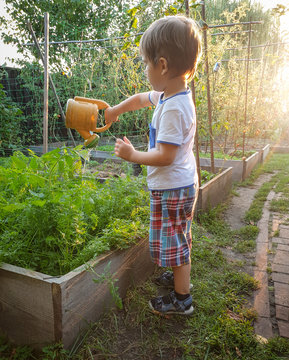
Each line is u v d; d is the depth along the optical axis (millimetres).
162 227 1619
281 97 8617
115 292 1643
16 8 9281
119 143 1511
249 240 2846
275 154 8461
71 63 7219
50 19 9312
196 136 3303
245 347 1532
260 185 5098
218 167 5324
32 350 1453
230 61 6219
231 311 1808
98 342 1487
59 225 1666
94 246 1631
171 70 1433
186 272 1697
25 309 1434
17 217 1744
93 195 2115
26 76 7391
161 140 1449
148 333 1609
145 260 2049
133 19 3182
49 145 6941
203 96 4699
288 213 3633
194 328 1650
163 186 1577
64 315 1366
